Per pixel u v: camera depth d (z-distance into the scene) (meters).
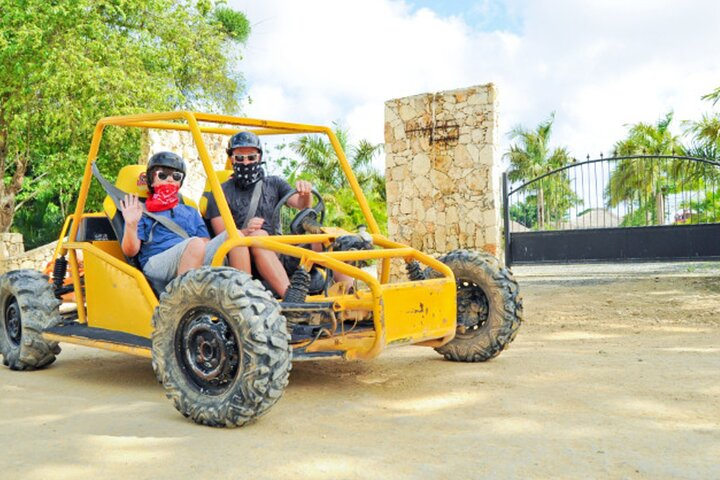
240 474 2.94
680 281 10.84
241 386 3.62
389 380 4.80
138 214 4.67
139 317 4.66
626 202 15.67
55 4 19.55
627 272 13.19
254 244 4.19
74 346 6.96
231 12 28.98
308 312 4.18
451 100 11.84
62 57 18.58
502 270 5.23
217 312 3.79
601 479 2.80
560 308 8.98
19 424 3.82
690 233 10.93
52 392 4.71
